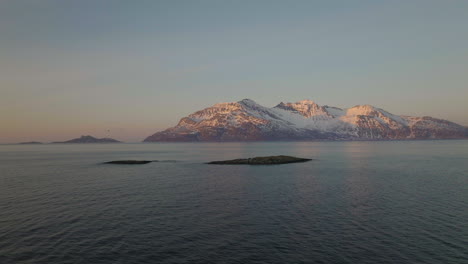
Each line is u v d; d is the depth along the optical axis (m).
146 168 109.25
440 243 31.03
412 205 46.53
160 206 47.09
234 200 51.28
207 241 32.19
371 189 60.88
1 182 73.38
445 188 61.16
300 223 37.88
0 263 26.89
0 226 36.84
